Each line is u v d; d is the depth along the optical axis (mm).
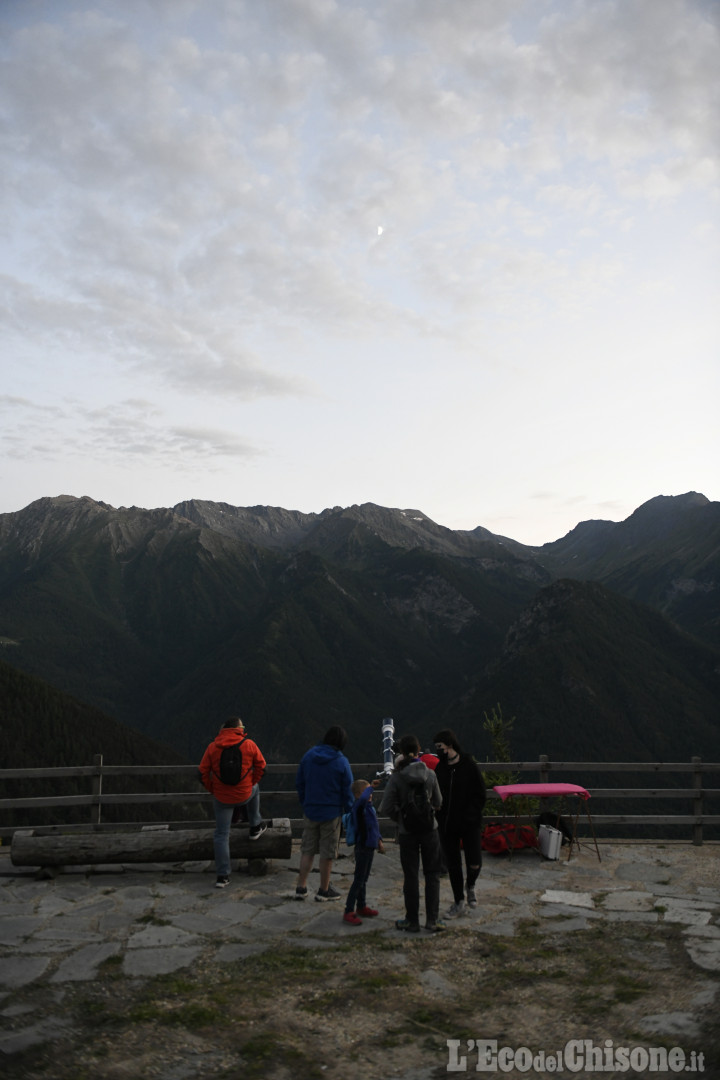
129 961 6500
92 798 10406
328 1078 4578
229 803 8828
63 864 9078
